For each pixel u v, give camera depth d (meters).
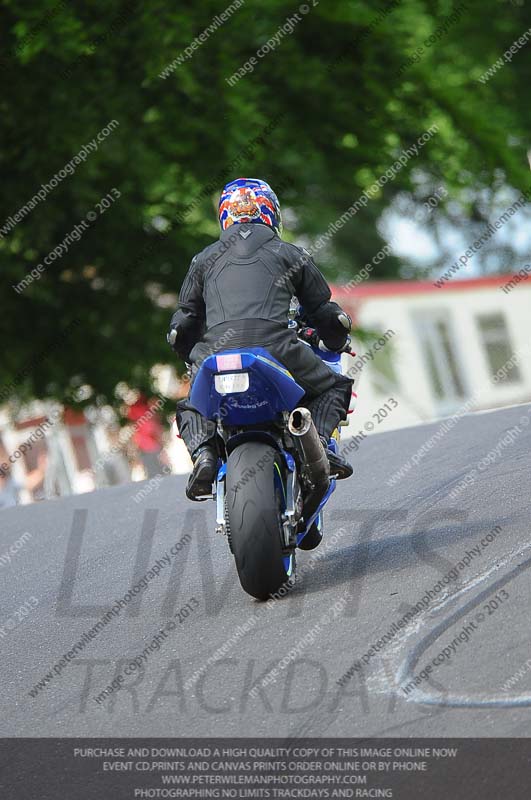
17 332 73.62
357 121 78.44
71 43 63.22
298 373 20.47
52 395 74.94
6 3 63.31
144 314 74.62
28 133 65.44
